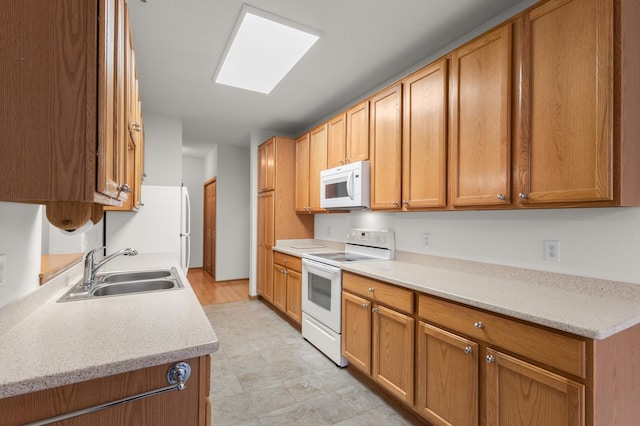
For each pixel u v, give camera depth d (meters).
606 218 1.47
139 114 2.36
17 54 0.77
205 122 4.22
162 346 0.93
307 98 3.31
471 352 1.45
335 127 3.10
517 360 1.27
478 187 1.71
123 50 1.15
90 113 0.82
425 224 2.43
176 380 0.92
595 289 1.49
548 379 1.16
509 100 1.56
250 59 2.46
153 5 1.85
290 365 2.54
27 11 0.78
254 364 2.55
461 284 1.73
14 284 1.10
